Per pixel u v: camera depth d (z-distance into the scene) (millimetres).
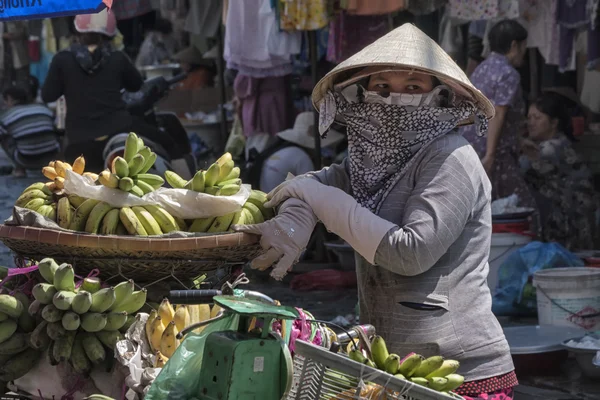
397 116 3305
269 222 3350
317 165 9688
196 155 12664
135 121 9922
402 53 3258
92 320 3139
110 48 9906
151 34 14789
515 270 7852
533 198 8750
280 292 8977
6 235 3391
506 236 7887
